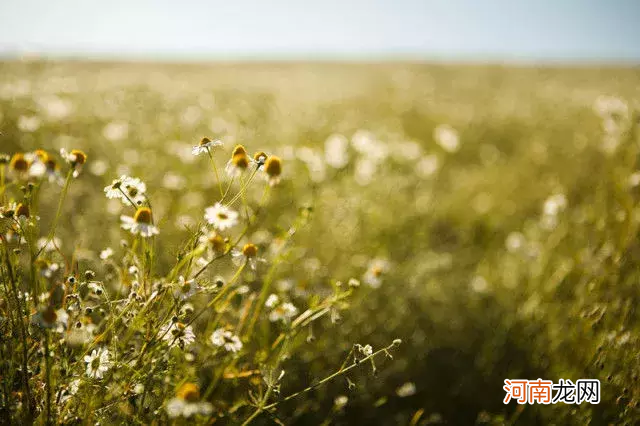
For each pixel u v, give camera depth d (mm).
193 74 19594
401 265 4074
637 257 3303
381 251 4047
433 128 9602
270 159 2061
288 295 3129
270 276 2398
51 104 6316
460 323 3707
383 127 7938
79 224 3385
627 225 3455
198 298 2625
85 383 1756
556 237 4316
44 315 1558
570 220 4434
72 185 4168
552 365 3246
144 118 6777
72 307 1846
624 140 4031
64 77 8961
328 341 2994
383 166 5574
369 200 4855
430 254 4547
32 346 1800
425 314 3717
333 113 8898
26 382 1663
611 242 3559
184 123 6824
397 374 3195
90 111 7109
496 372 3326
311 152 5254
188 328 1895
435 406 3131
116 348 1821
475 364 3383
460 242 5230
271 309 2674
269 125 7043
